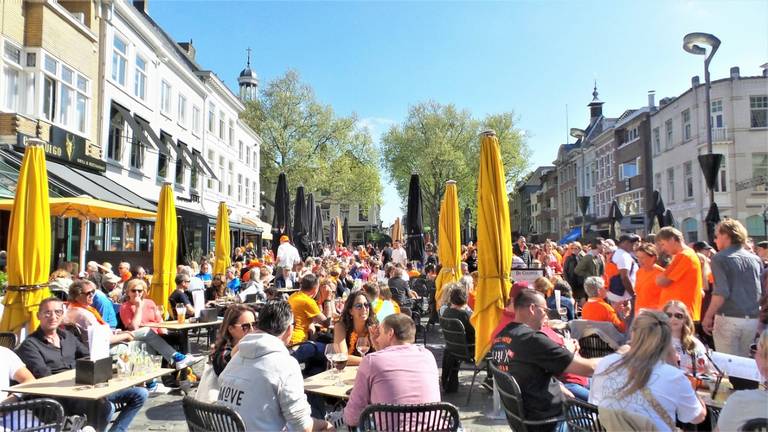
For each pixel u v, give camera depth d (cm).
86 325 546
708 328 553
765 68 2820
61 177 1309
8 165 1192
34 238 632
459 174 4556
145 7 2891
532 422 373
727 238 544
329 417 483
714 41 1088
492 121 4700
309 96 4512
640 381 302
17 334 609
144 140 1911
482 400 645
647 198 3438
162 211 964
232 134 3459
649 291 627
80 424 395
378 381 356
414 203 1489
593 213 4475
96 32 1750
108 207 1036
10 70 1352
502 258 611
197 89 2773
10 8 1327
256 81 5650
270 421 335
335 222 3669
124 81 1967
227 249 1555
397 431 336
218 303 1080
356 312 551
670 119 3180
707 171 995
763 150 2683
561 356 376
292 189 4372
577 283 1100
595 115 5141
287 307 381
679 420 318
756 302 529
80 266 1356
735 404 278
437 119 4719
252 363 344
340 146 4644
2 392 433
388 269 1321
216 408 318
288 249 1471
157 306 907
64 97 1546
